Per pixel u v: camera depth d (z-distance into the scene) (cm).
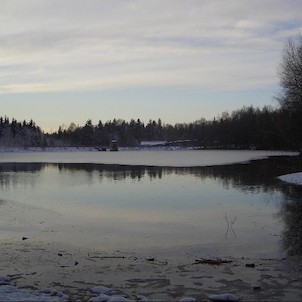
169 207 2369
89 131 18388
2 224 1931
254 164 5872
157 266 1273
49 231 1781
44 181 3953
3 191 3192
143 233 1730
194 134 18050
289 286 1075
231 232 1725
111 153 12156
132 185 3538
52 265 1293
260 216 2056
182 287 1080
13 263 1317
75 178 4241
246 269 1228
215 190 3105
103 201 2633
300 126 5141
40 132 18000
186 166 5734
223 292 1038
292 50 5094
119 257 1380
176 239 1623
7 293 973
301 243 1538
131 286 1095
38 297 930
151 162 6825
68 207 2409
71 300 976
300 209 2231
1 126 17312
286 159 6562
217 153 10144
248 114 12862
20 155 11069
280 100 5547
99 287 1068
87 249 1488
